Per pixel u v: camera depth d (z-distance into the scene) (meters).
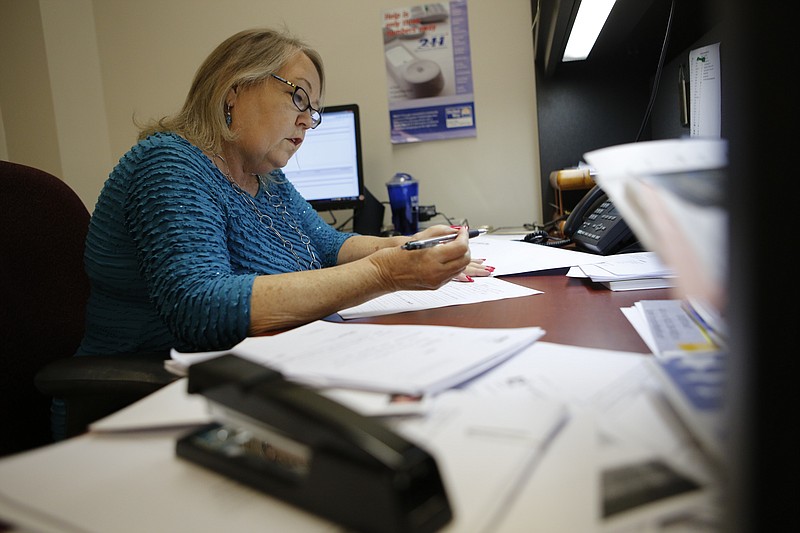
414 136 2.04
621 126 1.84
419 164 2.05
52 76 2.06
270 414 0.30
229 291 0.76
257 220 1.05
